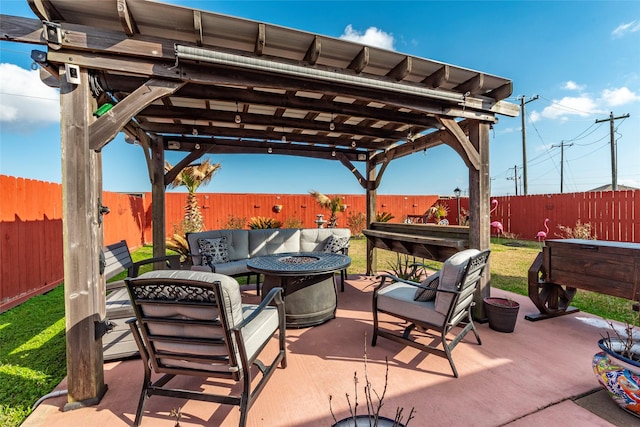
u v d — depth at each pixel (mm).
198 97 3070
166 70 2127
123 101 2043
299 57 2605
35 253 4332
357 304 3980
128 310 2502
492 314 3025
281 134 5035
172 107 3775
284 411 1840
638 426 1657
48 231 4641
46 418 1810
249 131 4855
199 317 1621
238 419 1783
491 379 2156
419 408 1840
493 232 11945
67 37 1864
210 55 2092
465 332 2602
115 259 2973
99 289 2018
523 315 3436
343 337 2938
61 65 1936
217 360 1669
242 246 5297
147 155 4516
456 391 2016
